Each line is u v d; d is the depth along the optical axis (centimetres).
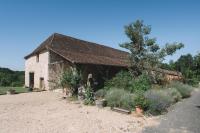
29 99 1734
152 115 1190
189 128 942
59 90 2275
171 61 5569
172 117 1147
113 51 3519
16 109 1314
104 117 1118
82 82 1886
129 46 2244
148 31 2223
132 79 1950
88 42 3219
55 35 2759
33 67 2764
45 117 1106
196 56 4338
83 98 1622
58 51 2222
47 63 2489
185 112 1279
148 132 885
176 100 1736
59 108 1352
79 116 1132
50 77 2427
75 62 1933
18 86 3262
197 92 2573
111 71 2547
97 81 2334
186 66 5072
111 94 1439
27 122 1003
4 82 3381
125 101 1296
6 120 1035
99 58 2527
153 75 2219
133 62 2231
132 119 1091
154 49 2227
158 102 1255
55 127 927
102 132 873
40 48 2667
